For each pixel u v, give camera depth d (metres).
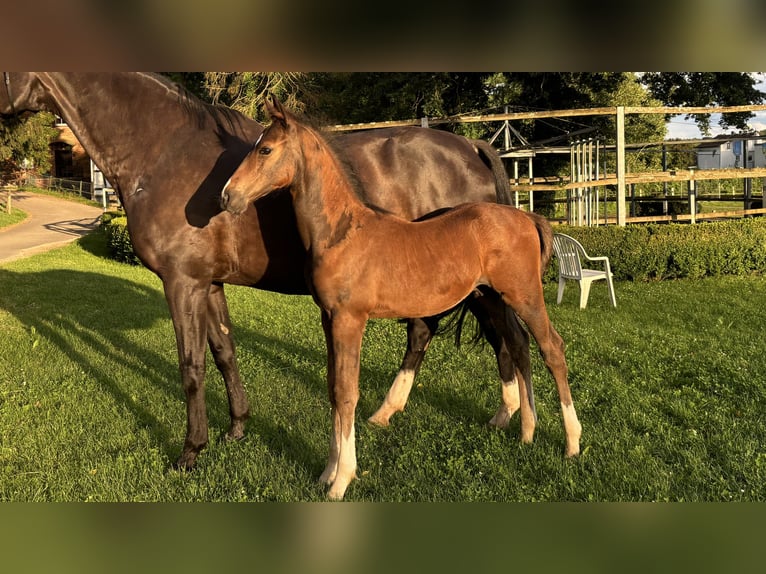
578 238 10.60
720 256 10.52
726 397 4.67
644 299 8.80
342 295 3.41
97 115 3.99
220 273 4.03
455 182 4.32
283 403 5.00
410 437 4.23
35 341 7.00
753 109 11.23
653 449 3.85
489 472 3.69
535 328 3.74
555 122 20.06
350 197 3.48
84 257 16.22
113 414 4.79
